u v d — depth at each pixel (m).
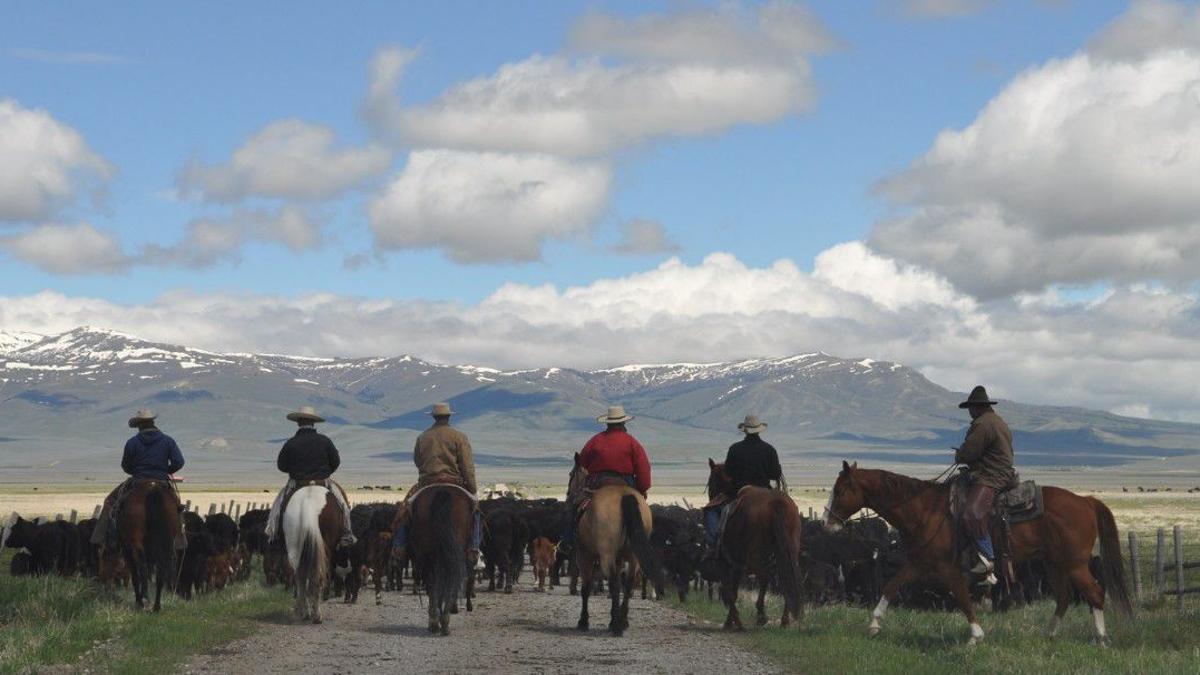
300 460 20.91
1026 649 16.58
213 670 14.65
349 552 24.52
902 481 18.28
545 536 30.33
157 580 20.12
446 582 18.66
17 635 16.31
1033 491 17.75
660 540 27.11
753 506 19.36
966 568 17.88
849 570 27.41
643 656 16.44
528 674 14.68
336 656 16.03
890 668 15.11
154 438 21.06
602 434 20.25
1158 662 15.22
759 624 20.23
